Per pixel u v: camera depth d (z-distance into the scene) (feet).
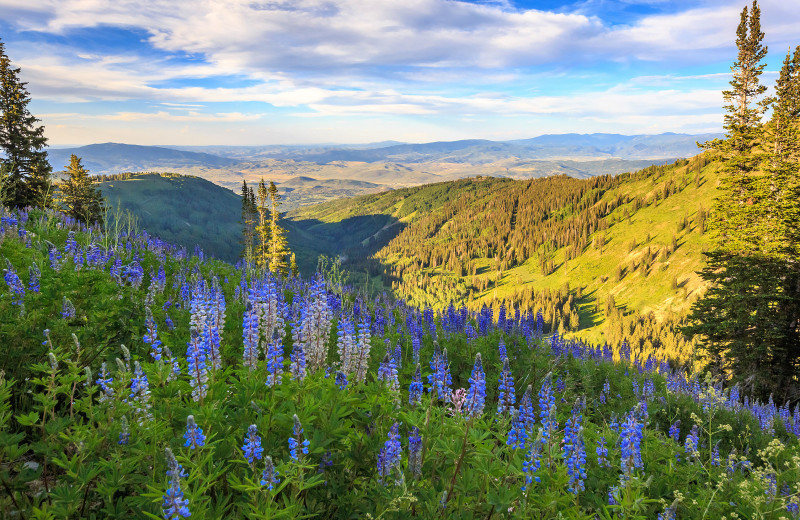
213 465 13.67
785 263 119.44
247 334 20.42
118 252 50.52
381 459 15.88
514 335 49.49
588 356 56.70
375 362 32.27
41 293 27.55
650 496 21.40
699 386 46.60
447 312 53.88
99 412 16.85
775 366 112.88
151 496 11.18
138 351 25.21
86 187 149.48
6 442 14.35
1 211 51.47
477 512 15.90
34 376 20.66
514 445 16.78
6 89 144.36
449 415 19.62
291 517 12.03
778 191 140.87
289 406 16.14
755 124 163.94
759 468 21.39
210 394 17.89
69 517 13.29
